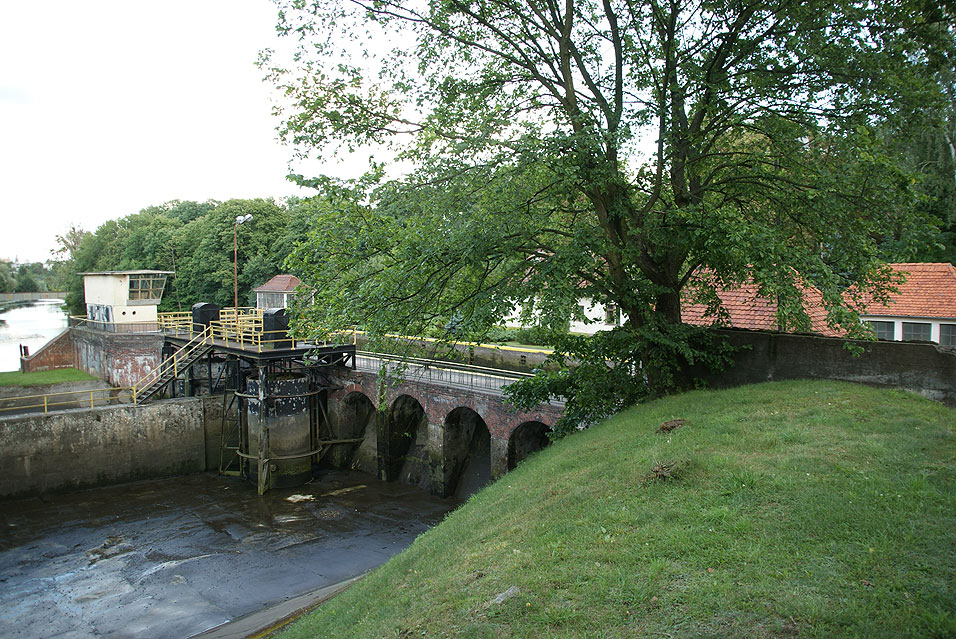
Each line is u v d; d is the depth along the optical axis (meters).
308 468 28.39
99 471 27.78
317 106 13.77
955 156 28.77
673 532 7.31
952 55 13.05
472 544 9.11
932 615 5.16
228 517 23.91
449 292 14.34
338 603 9.95
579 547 7.54
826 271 11.65
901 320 22.55
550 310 11.80
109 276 48.78
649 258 14.66
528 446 23.56
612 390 15.88
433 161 13.38
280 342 28.61
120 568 19.53
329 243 12.82
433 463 25.98
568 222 16.83
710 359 14.98
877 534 6.55
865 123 12.61
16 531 22.73
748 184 14.88
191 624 15.91
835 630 5.21
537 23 14.42
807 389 12.67
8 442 25.86
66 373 49.88
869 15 12.71
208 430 30.48
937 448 8.57
